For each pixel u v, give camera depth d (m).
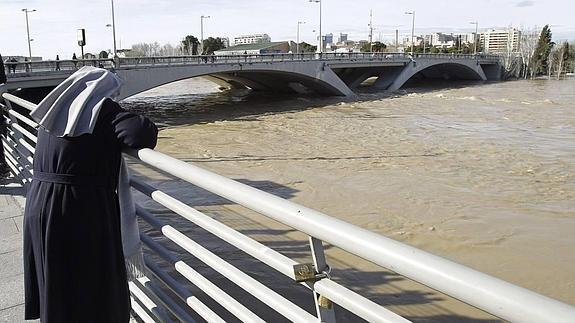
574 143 22.97
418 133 25.75
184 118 31.09
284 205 1.35
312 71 43.06
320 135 25.11
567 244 10.60
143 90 29.42
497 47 139.00
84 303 1.94
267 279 6.98
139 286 2.51
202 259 1.87
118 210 2.06
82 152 1.88
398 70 56.06
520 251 10.23
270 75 42.97
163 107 37.47
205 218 1.82
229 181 1.60
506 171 17.33
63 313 1.93
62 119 1.89
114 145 1.97
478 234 11.21
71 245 1.90
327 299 1.30
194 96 46.75
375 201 13.71
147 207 9.44
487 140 23.64
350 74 55.69
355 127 27.95
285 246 8.20
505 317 0.85
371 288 7.12
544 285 8.74
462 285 0.91
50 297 1.91
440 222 12.01
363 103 41.34
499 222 12.03
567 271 9.25
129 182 2.30
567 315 0.77
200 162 18.77
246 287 1.63
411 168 17.66
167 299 2.27
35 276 2.04
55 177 1.90
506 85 66.44
